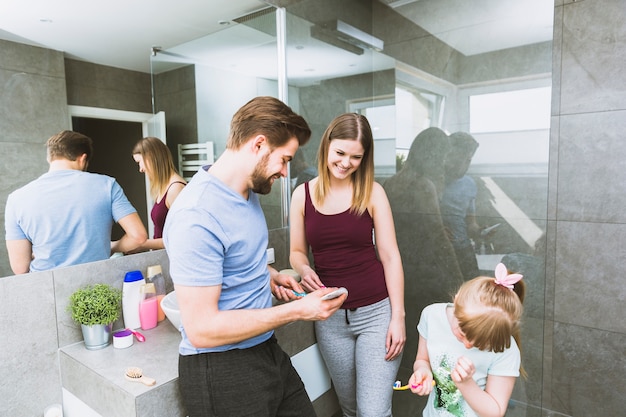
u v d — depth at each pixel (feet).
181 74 5.00
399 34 7.39
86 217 4.09
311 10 6.66
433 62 7.07
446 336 4.50
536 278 6.58
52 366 3.92
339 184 4.84
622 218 5.97
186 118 5.08
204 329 2.72
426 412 4.66
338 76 7.20
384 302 4.89
